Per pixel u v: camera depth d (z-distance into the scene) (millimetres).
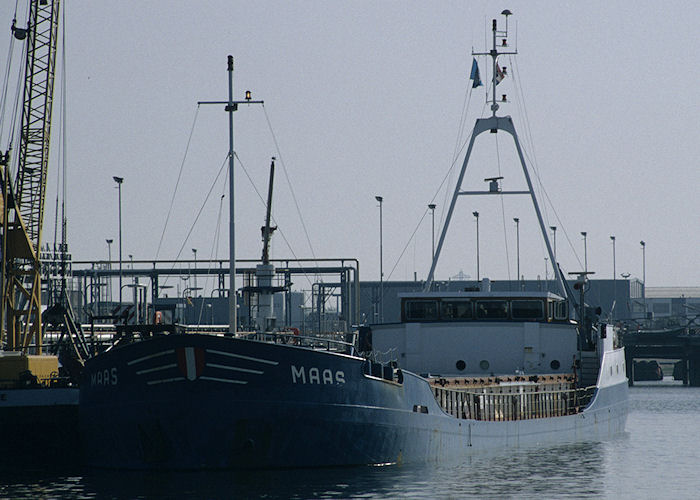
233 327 108625
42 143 158500
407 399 95500
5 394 105500
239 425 86312
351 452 91000
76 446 107000
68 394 106625
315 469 89938
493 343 121312
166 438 87688
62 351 125500
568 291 138750
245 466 88500
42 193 158250
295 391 87125
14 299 151375
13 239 148000
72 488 84562
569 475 96875
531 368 121125
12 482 89750
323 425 88438
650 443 129375
